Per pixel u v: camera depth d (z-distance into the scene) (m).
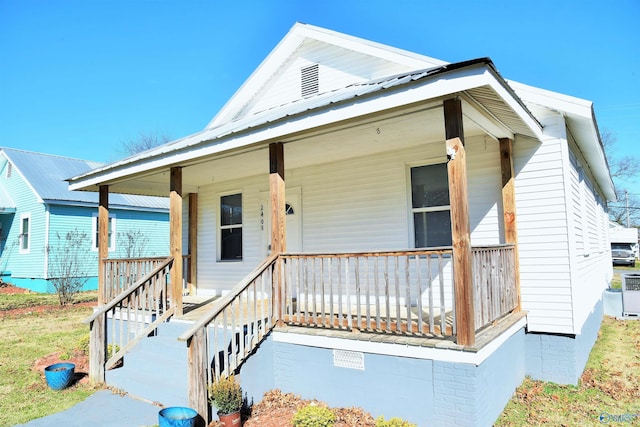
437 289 6.87
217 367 4.62
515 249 5.91
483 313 4.49
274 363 5.39
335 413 4.63
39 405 5.19
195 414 4.27
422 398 4.24
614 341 8.26
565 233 5.74
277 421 4.50
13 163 18.06
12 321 10.96
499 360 4.74
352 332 4.91
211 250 10.22
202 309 7.53
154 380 5.34
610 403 5.05
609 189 12.60
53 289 16.56
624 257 28.59
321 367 4.98
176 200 7.00
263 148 6.07
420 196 7.11
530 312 5.91
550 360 5.78
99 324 5.98
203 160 6.68
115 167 7.64
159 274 6.69
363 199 7.63
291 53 8.74
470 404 3.95
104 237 8.62
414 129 5.72
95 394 5.52
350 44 7.82
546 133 5.93
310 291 8.27
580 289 6.18
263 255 9.23
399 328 4.58
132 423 4.60
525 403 5.00
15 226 18.47
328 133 5.58
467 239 4.03
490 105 4.50
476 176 6.45
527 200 6.01
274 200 5.63
